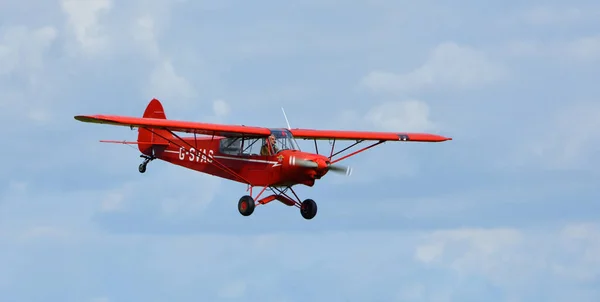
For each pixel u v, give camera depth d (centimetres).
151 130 11638
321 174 10619
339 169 10644
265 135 10906
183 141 10925
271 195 11075
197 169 11700
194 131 10812
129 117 10331
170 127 10544
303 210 11062
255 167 10956
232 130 10719
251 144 11025
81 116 10006
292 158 10675
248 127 10875
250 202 10900
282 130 11044
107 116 10169
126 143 12038
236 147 11150
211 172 11494
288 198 11119
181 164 11938
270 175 10831
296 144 11019
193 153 11706
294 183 10812
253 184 10969
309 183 10700
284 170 10725
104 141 11938
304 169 10619
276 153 10819
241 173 11088
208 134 10969
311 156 10600
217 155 11344
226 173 11250
